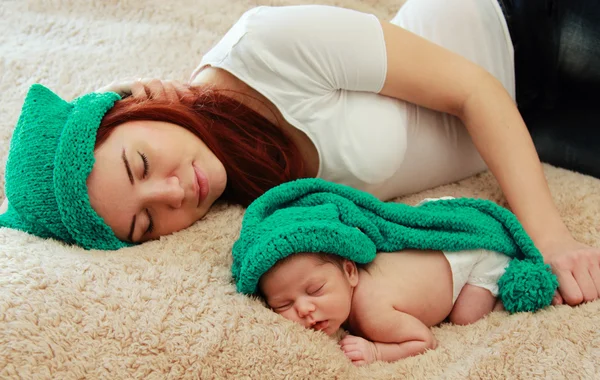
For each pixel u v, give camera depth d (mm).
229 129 1013
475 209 974
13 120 1252
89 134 877
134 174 878
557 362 752
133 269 819
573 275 879
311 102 1007
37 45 1391
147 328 731
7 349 680
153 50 1383
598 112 1201
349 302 852
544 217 962
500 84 1064
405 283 882
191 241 921
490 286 909
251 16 1011
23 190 887
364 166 1040
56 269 779
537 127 1246
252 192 1045
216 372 727
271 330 765
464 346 817
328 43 981
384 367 799
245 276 812
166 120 941
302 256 826
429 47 1036
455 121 1135
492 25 1159
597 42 1115
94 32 1422
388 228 929
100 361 703
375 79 1015
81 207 862
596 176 1177
